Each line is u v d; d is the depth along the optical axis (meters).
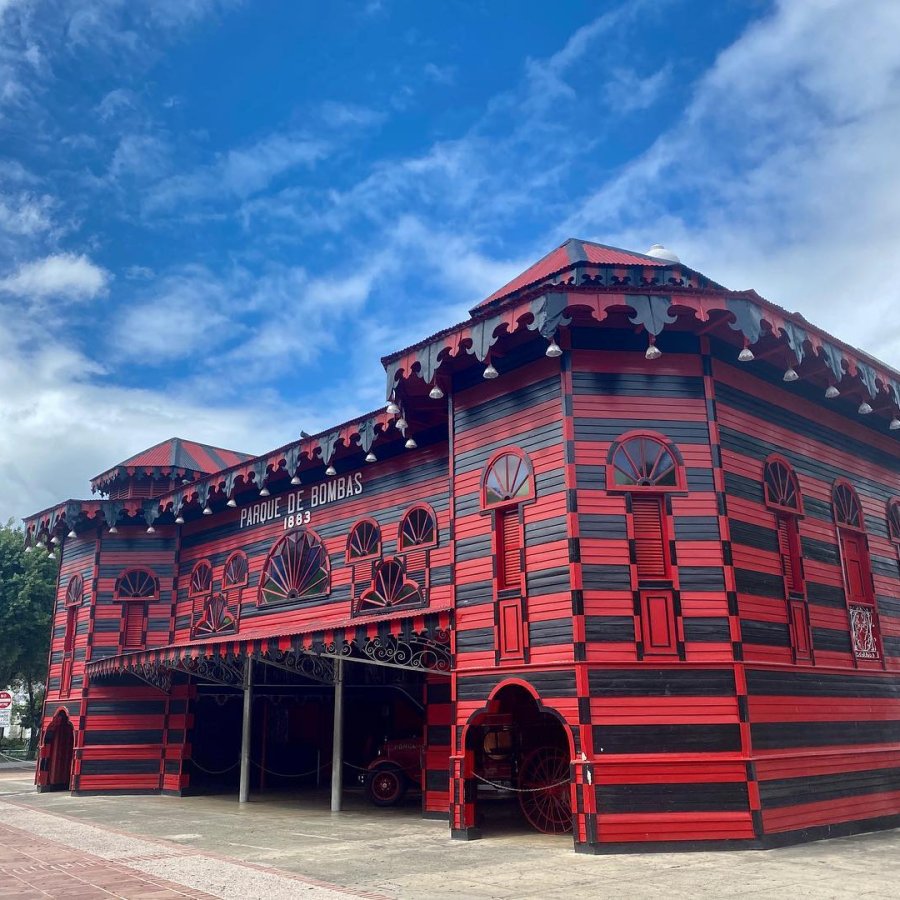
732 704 13.02
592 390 14.22
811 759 14.12
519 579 14.47
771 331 14.27
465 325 14.70
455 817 14.27
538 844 13.39
